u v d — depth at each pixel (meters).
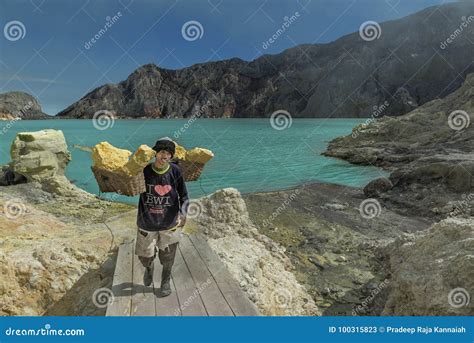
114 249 6.98
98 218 9.88
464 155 16.41
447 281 5.11
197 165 9.18
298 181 16.62
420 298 5.21
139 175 8.71
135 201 12.31
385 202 13.18
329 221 10.78
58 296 5.89
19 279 5.86
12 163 13.99
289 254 8.45
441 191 13.00
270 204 12.29
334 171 19.80
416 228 10.32
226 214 8.91
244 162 21.89
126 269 5.07
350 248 8.89
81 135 47.03
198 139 39.00
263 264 6.87
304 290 6.84
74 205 11.27
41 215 9.18
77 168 19.61
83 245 6.95
